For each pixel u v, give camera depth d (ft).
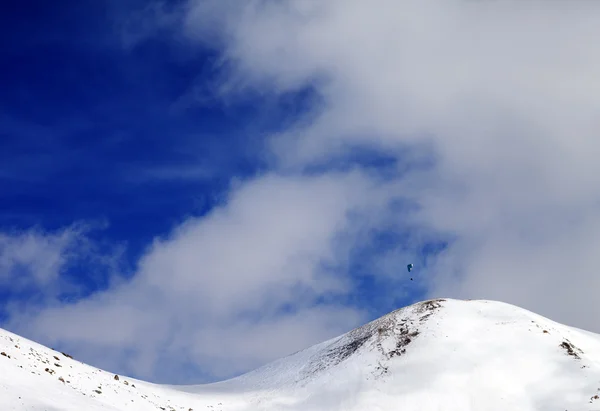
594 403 183.32
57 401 135.64
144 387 213.05
